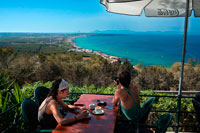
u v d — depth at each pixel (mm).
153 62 69938
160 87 10148
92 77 10242
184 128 4223
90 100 2844
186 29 2955
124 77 2426
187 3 2922
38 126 2291
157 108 4301
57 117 2004
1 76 3852
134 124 2160
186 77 11289
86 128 1840
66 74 10852
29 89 4090
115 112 2311
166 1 3492
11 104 2967
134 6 3328
